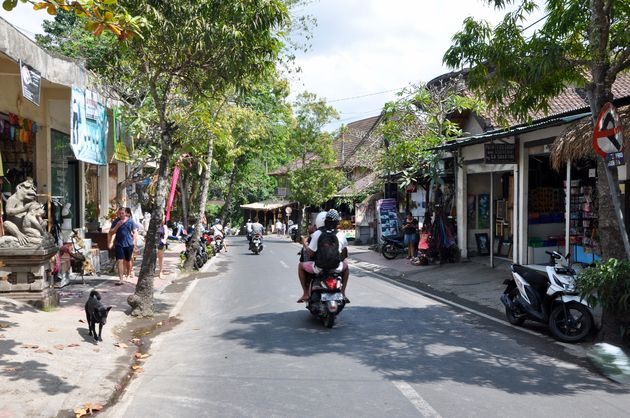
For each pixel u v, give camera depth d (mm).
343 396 5359
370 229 29844
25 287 8852
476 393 5441
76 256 12641
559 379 5930
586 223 12828
